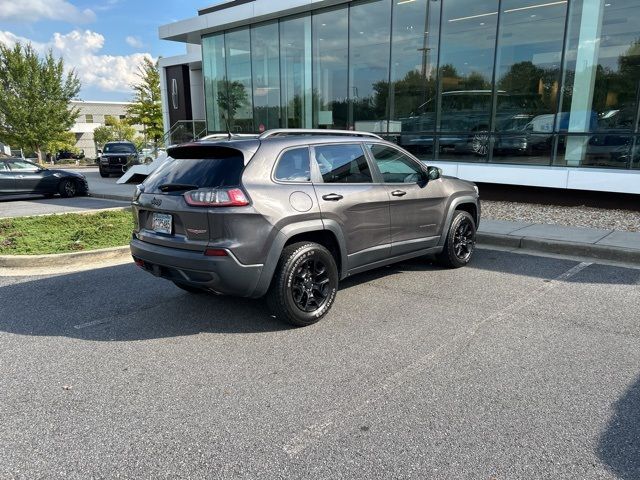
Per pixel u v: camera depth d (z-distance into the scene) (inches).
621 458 102.6
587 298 204.1
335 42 564.4
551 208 401.7
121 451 108.2
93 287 230.4
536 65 425.4
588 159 407.2
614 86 387.2
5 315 194.5
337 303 202.1
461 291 215.6
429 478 97.4
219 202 155.1
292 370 144.6
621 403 124.0
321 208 176.7
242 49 671.8
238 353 156.7
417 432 112.9
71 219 398.3
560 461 101.9
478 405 123.8
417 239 224.4
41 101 1619.1
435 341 163.3
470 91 466.9
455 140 482.0
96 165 1844.2
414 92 505.4
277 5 581.9
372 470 100.3
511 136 446.3
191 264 159.8
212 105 736.3
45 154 2048.5
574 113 409.4
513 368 143.4
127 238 318.3
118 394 132.7
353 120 562.3
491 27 445.1
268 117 658.2
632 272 241.9
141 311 197.2
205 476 99.4
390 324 178.7
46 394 133.3
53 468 102.7
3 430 116.8
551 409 121.5
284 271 166.9
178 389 134.8
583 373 139.9
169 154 188.1
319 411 122.5
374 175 203.3
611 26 383.2
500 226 336.8
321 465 102.1
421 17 488.4
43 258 267.7
